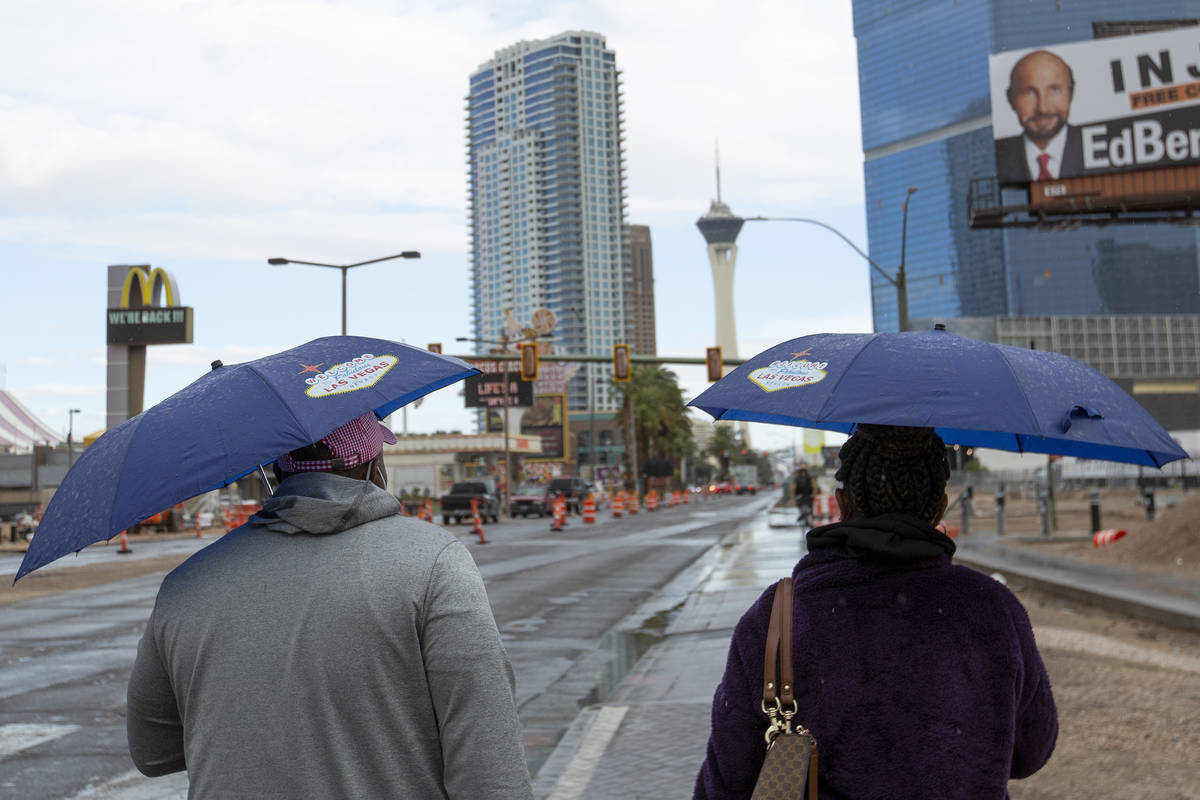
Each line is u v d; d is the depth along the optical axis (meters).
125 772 7.12
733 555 24.91
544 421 108.38
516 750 2.14
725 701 2.30
